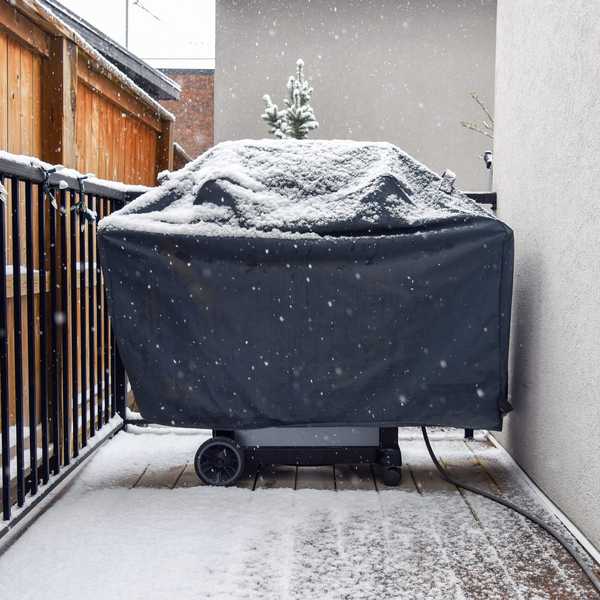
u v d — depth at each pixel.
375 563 2.74
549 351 3.53
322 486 3.74
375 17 11.73
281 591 2.49
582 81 3.14
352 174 3.79
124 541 2.91
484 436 4.88
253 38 11.83
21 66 3.64
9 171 2.80
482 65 11.72
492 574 2.66
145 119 6.23
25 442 3.79
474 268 3.53
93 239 4.47
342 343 3.57
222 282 3.54
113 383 4.77
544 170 3.69
